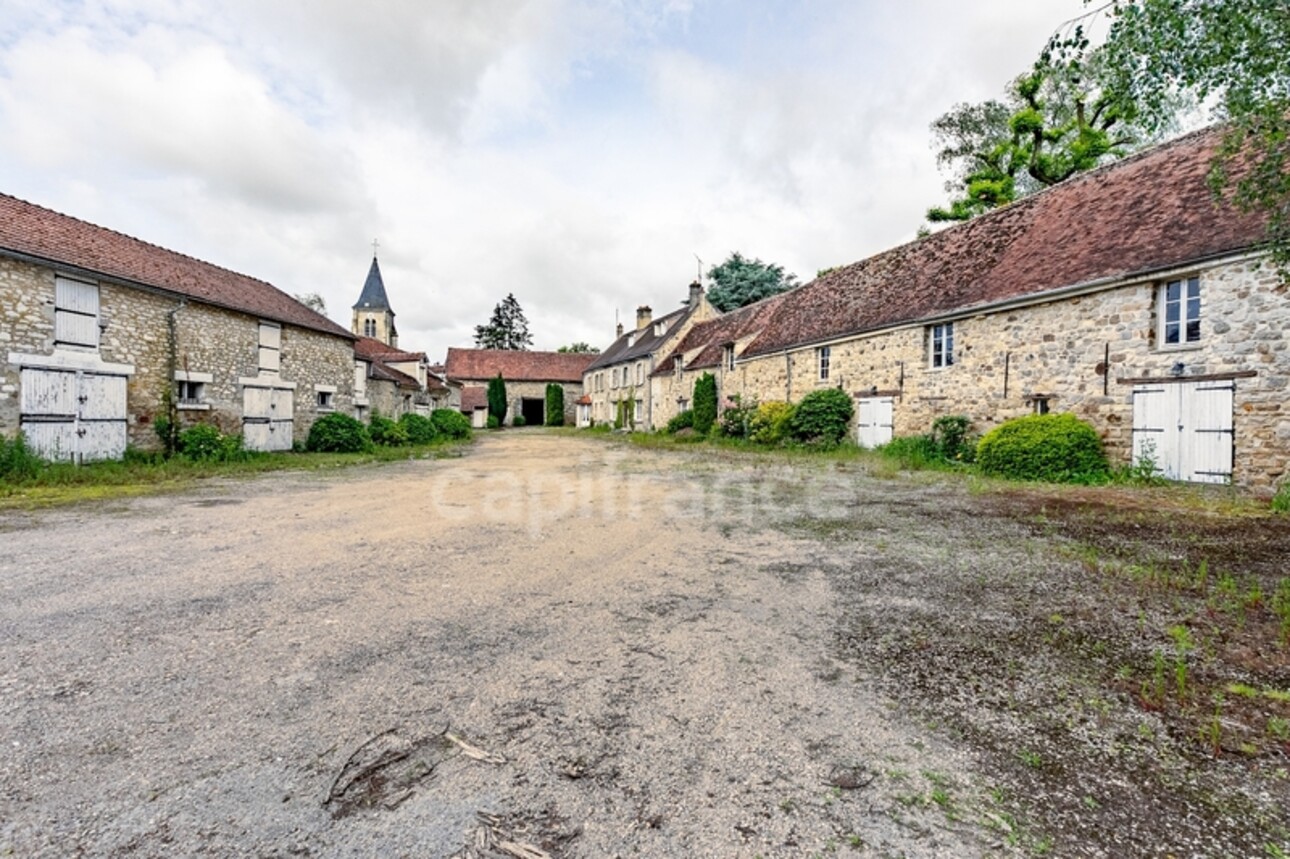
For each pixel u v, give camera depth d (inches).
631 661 116.0
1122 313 373.7
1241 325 316.8
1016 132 864.9
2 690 101.8
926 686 106.1
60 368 420.8
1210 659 116.3
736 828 70.3
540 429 1690.5
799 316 784.9
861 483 381.1
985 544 209.3
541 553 201.5
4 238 387.5
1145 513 257.8
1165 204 380.8
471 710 97.0
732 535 228.7
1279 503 260.4
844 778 79.9
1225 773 81.0
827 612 143.3
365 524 252.2
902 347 559.5
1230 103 189.8
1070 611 142.7
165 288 498.6
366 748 86.0
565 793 76.6
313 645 122.6
